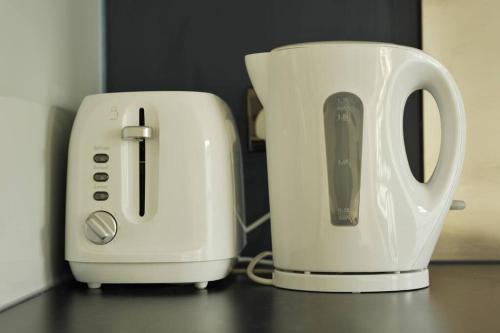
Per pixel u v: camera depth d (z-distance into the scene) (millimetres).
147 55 1123
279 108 839
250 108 1096
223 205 862
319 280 816
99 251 837
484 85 1092
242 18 1118
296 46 832
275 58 843
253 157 1098
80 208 854
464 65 1093
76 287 886
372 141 814
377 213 810
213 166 854
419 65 833
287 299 776
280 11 1115
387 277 813
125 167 857
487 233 1084
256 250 1089
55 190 891
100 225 837
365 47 818
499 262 1084
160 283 864
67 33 936
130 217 845
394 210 814
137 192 855
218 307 734
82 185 856
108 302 772
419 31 1106
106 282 844
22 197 768
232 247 880
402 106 842
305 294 809
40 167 830
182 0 1123
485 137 1090
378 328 607
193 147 846
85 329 622
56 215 897
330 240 811
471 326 611
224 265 864
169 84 1119
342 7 1111
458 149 844
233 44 1115
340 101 816
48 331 615
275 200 850
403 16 1108
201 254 833
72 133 875
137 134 839
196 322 650
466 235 1084
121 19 1126
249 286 881
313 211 817
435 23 1095
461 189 1089
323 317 666
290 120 830
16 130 746
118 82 1123
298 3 1113
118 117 861
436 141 1084
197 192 840
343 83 816
